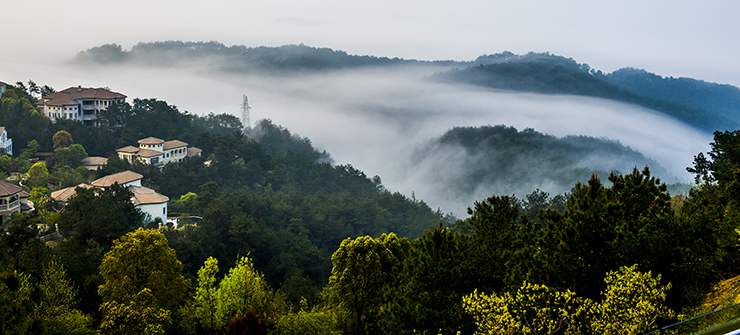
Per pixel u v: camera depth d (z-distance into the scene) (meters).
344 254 30.83
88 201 52.69
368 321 30.67
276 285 64.50
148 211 71.81
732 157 40.34
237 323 29.19
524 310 18.83
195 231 61.66
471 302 19.70
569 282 21.09
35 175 87.94
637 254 20.62
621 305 17.88
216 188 99.06
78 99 136.00
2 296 20.20
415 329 22.45
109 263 32.91
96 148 121.25
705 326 11.88
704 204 28.00
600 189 24.33
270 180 134.25
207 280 32.72
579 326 18.23
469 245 26.52
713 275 22.02
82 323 27.28
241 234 66.19
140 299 28.94
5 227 57.31
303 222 91.81
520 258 22.95
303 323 29.75
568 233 21.58
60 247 43.81
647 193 24.91
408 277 24.45
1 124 115.19
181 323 31.47
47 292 28.02
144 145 116.50
